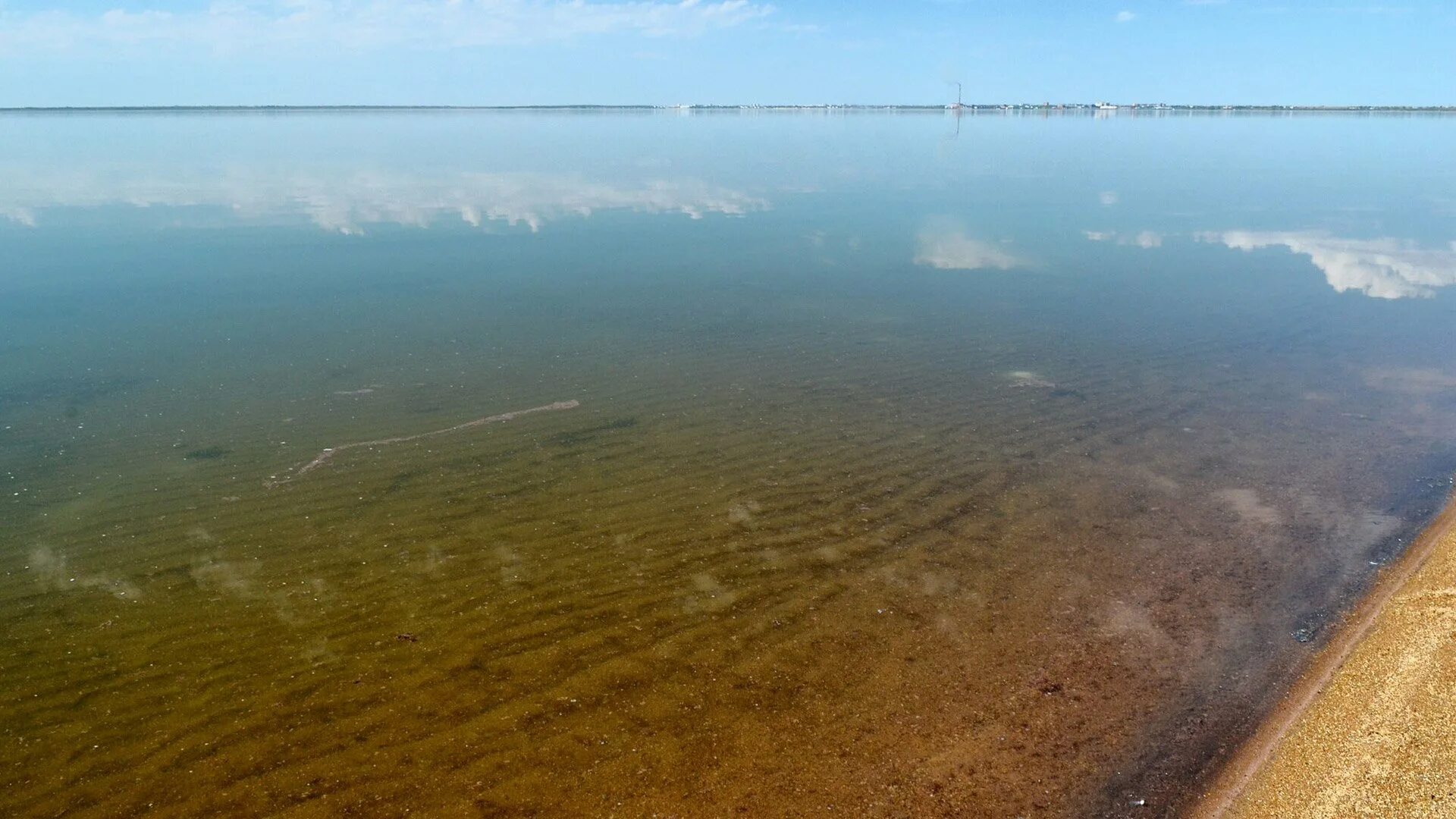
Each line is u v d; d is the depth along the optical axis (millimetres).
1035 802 6082
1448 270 21875
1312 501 10258
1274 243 25750
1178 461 11414
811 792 6160
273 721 6734
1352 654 7258
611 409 13203
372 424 12492
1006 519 9961
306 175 43844
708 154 59719
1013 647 7723
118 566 8805
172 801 6008
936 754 6516
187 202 33000
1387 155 54500
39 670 7273
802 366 15297
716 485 10734
